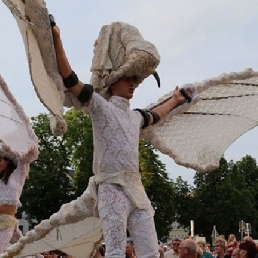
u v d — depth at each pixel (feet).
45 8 15.08
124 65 16.84
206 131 20.15
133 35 17.12
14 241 21.68
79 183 178.60
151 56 16.89
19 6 14.51
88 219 18.44
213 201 294.46
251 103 20.89
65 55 15.66
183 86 19.45
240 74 20.31
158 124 18.95
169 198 200.03
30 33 14.73
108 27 17.38
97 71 17.33
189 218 298.76
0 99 19.92
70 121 185.78
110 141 16.30
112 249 15.65
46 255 33.50
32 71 14.03
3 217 21.03
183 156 19.56
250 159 336.70
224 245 44.14
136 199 16.08
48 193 192.85
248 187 318.86
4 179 21.12
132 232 16.20
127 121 16.75
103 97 17.29
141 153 181.27
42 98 14.29
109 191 15.97
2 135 19.49
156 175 195.62
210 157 20.02
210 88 20.34
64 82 15.81
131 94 17.28
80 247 19.63
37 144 20.83
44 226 17.70
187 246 28.07
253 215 288.51
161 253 33.96
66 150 193.88
